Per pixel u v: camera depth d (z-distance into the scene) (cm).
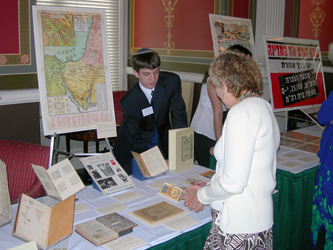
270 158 110
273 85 293
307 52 319
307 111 289
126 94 216
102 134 219
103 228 125
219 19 318
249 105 106
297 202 203
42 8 196
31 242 104
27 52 319
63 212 130
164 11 437
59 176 158
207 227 135
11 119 322
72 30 206
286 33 387
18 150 205
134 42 480
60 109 205
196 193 132
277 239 173
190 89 409
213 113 224
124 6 473
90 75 214
